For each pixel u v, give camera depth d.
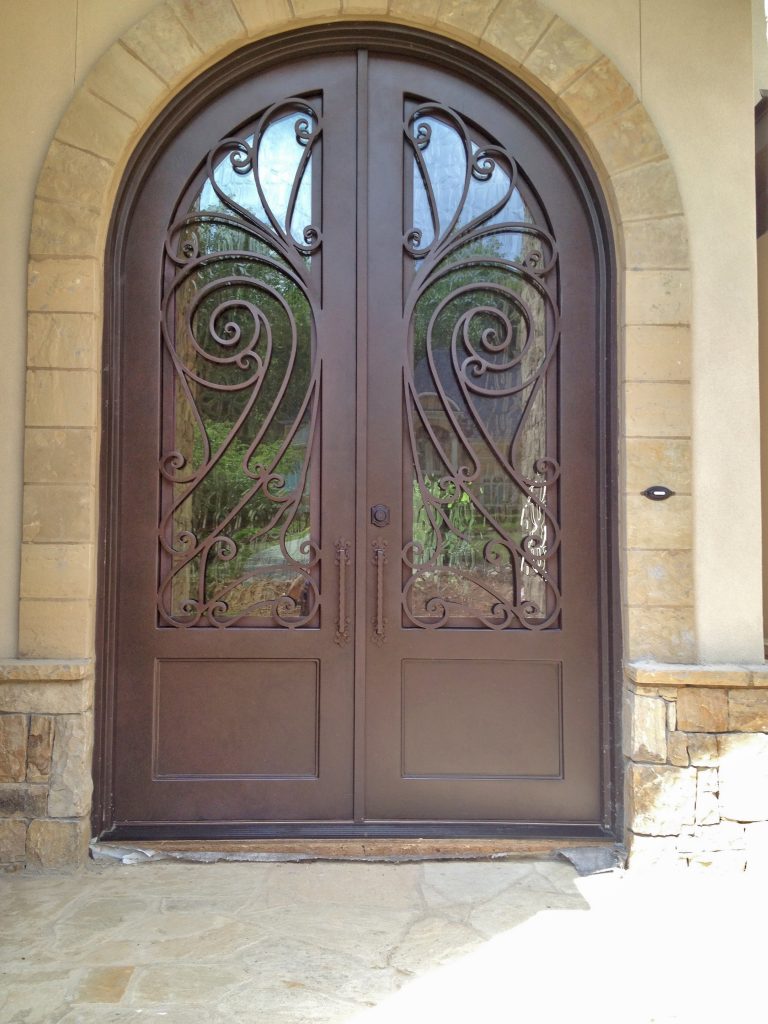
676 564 2.80
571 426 2.99
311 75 2.99
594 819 2.93
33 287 2.75
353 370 2.97
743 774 2.70
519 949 2.18
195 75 2.89
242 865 2.71
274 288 2.98
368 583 2.93
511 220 3.02
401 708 2.93
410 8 2.84
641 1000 1.95
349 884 2.57
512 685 2.95
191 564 2.93
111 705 2.85
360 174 2.98
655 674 2.68
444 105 3.00
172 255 2.95
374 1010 1.90
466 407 2.99
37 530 2.73
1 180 2.78
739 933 2.29
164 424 2.95
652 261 2.84
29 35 2.81
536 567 2.96
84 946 2.17
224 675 2.91
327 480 2.94
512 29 2.87
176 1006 1.91
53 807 2.66
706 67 2.89
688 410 2.83
